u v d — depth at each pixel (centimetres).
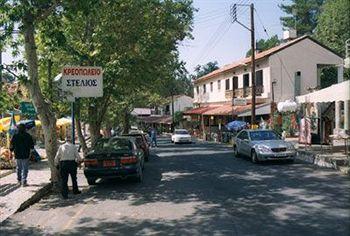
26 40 1453
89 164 1562
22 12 1340
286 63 3878
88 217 1057
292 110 3000
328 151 2297
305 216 980
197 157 2617
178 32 2733
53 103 1681
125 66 2180
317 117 2822
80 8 1385
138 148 1717
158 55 2423
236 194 1285
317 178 1564
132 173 1556
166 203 1191
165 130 8844
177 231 888
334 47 4738
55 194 1434
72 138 1647
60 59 2120
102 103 2484
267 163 2122
